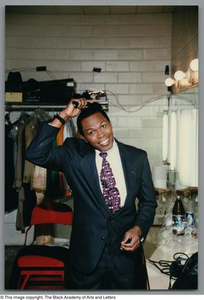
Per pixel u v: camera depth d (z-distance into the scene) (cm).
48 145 131
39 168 196
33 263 146
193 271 132
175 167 173
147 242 154
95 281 136
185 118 163
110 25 188
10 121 201
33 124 198
